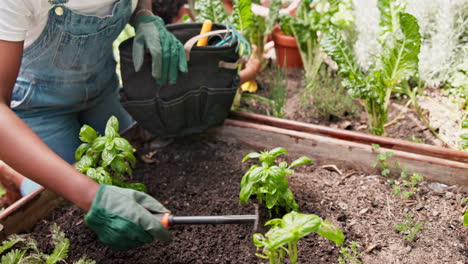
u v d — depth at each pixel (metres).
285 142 2.22
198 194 2.01
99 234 1.40
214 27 2.28
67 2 1.73
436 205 1.86
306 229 1.27
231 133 2.35
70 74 2.07
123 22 2.02
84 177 1.39
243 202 1.71
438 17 2.56
